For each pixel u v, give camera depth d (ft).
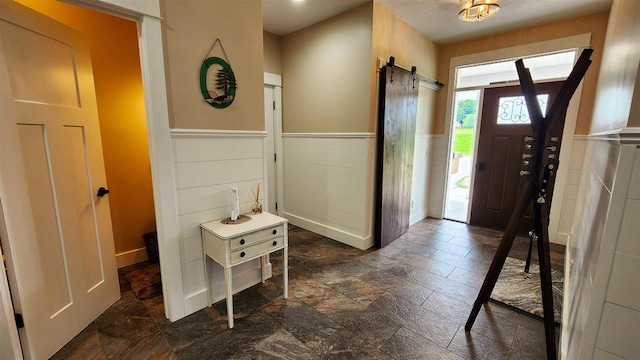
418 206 13.73
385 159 10.07
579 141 10.08
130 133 8.59
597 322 3.21
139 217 9.04
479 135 12.75
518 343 5.74
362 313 6.66
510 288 7.66
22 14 4.63
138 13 5.04
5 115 4.42
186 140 6.00
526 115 11.56
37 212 4.98
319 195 11.69
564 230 10.77
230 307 6.03
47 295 5.20
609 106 5.04
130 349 5.51
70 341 5.66
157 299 7.09
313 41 10.80
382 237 10.54
